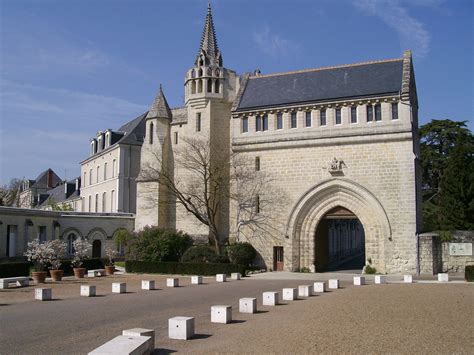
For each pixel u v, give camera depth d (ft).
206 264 121.60
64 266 121.80
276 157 136.36
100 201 208.64
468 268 96.48
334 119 130.93
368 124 126.52
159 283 98.02
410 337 39.01
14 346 37.58
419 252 118.73
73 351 35.91
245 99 145.59
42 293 67.31
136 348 30.68
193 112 150.71
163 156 155.02
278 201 135.03
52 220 160.76
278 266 134.51
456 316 49.19
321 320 47.24
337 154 129.29
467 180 123.13
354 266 169.37
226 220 145.48
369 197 124.36
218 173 143.23
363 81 132.98
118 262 161.89
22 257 140.26
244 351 34.65
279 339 38.55
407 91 123.24
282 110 136.36
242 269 117.80
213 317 48.19
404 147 122.52
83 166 237.45
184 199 137.90
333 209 130.62
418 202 126.52
